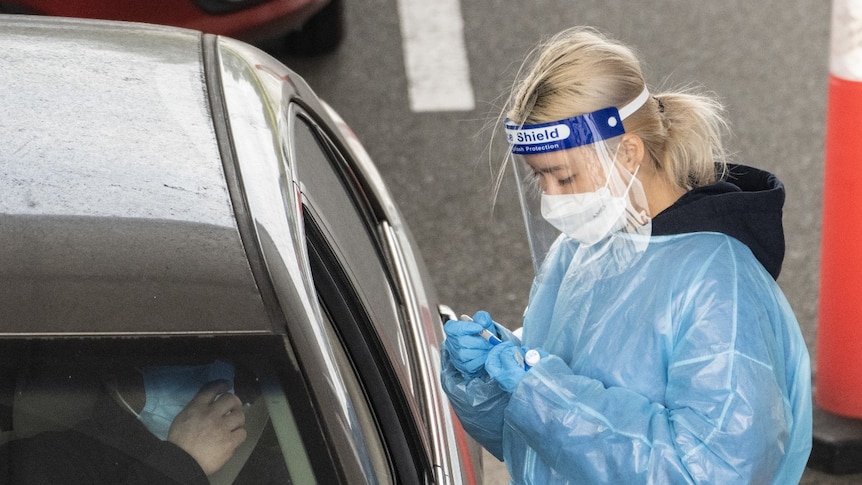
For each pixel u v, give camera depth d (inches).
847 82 448.8
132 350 242.4
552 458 254.2
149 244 250.5
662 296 255.4
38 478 244.4
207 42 337.7
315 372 248.4
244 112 297.7
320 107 390.9
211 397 246.1
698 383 244.5
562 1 949.8
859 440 491.8
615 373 258.4
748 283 253.9
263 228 259.0
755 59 864.9
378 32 915.4
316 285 291.1
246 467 248.4
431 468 300.8
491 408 277.0
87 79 293.9
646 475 240.4
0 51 301.7
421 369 335.6
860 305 478.3
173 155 271.1
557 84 254.2
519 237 687.1
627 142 258.8
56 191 256.1
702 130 267.3
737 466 239.8
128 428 245.6
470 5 946.7
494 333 290.4
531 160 262.2
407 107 818.8
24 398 241.8
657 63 856.9
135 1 692.1
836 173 466.0
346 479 247.1
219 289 247.4
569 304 273.1
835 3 451.5
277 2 715.4
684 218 259.3
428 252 674.8
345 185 386.9
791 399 264.5
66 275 244.4
